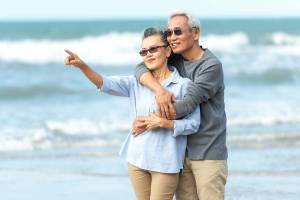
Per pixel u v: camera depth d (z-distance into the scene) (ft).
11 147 50.16
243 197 32.86
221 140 20.94
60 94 79.97
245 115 64.64
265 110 67.77
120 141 52.80
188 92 20.15
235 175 38.81
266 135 54.34
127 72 110.73
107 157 45.73
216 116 20.77
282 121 62.59
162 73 20.63
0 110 68.54
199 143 20.84
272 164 42.52
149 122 20.03
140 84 20.72
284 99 76.95
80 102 73.51
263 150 48.11
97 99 75.10
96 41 127.24
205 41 147.02
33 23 225.15
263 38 148.25
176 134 20.04
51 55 118.62
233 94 81.76
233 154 46.32
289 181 37.06
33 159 45.01
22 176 38.50
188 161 21.13
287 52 134.41
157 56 20.40
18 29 166.20
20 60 113.29
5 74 97.35
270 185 35.88
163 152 20.20
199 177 20.95
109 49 126.62
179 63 21.13
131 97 20.81
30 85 82.89
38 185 35.83
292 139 52.90
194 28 20.72
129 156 20.62
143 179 20.63
